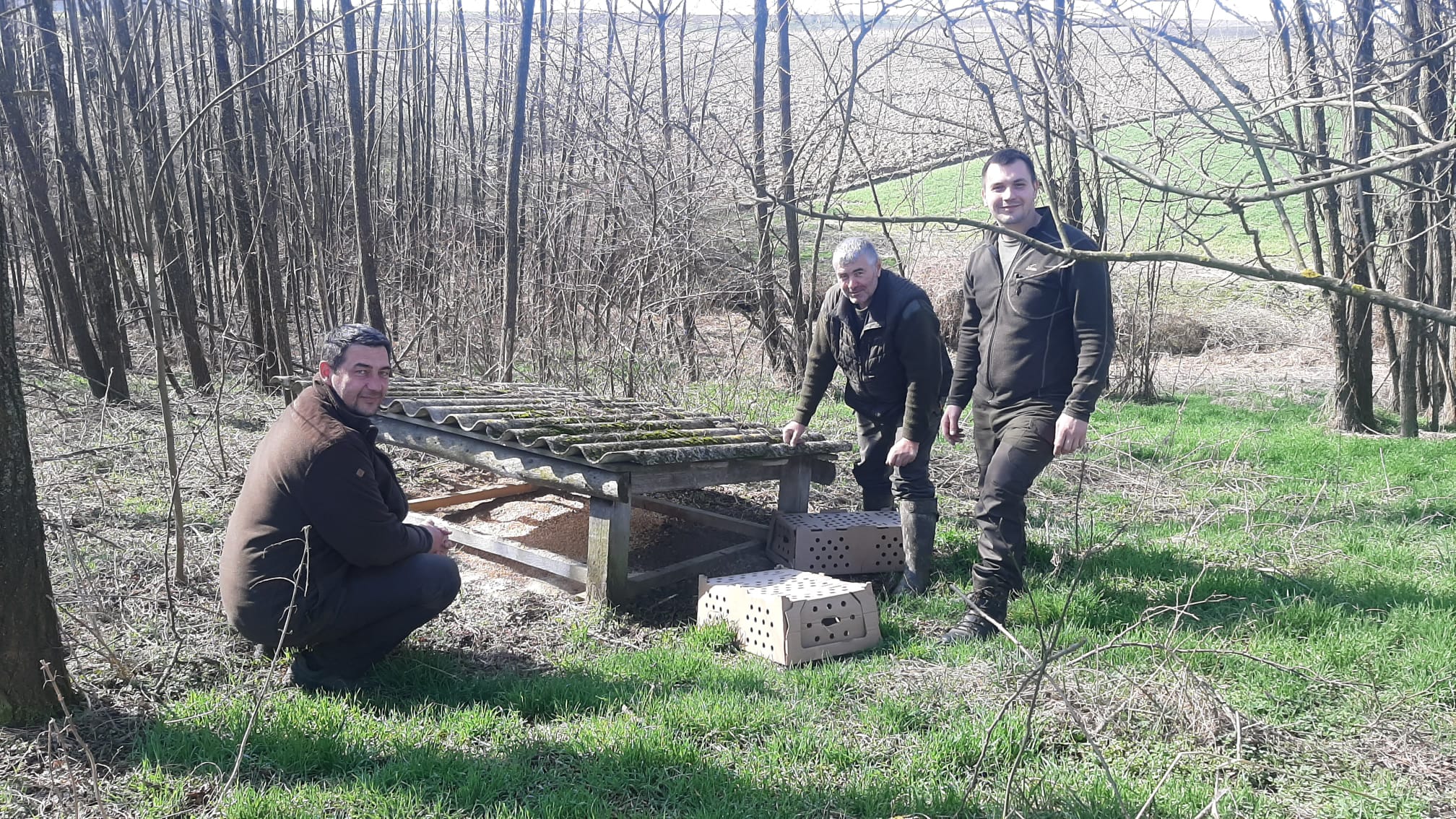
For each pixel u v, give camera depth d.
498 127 13.77
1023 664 3.96
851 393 5.60
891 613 4.86
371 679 4.02
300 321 11.64
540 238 10.32
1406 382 9.87
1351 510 6.81
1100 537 6.04
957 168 19.98
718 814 3.00
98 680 3.88
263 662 4.17
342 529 3.74
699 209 9.87
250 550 3.76
